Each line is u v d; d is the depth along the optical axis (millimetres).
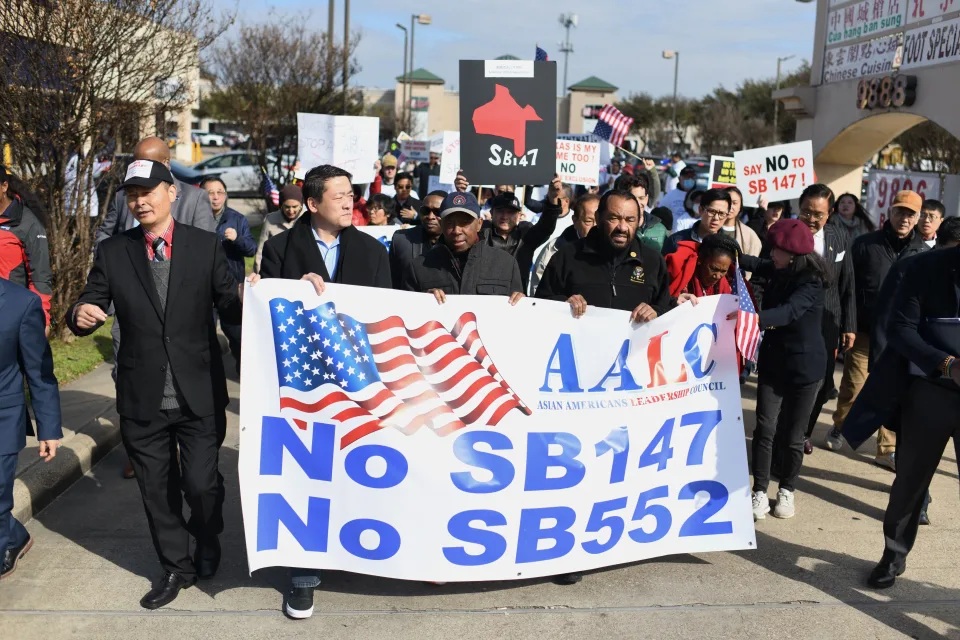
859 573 4879
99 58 8469
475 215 4895
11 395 4074
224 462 6445
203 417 4270
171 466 4453
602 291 4953
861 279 6953
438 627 4191
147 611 4266
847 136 14555
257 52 19594
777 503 5730
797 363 5473
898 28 12797
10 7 7949
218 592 4480
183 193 6145
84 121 8844
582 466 4562
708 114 55156
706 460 4828
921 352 4305
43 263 5551
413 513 4320
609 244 4949
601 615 4340
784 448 5711
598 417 4613
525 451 4473
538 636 4129
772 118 54531
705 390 4832
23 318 4066
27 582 4543
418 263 5086
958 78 11398
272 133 20312
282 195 7547
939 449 4520
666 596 4551
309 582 4230
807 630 4246
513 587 4617
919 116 12438
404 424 4332
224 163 27500
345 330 4332
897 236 6875
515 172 7094
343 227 4559
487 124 7047
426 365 4410
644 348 4723
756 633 4207
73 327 4055
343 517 4285
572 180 10531
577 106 66312
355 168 10719
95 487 5938
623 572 4828
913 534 4691
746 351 4719
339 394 4297
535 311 4543
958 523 5664
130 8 8477
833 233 6566
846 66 14352
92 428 6656
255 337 4262
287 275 4496
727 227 7148
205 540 4539
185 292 4195
